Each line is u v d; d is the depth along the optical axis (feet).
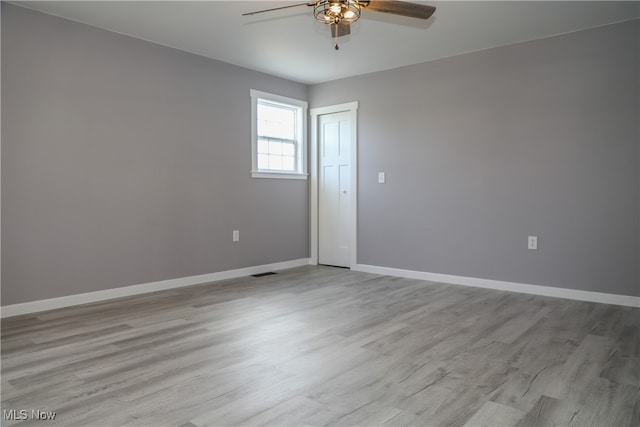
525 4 11.00
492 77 14.35
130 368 7.94
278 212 18.15
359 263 17.88
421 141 15.99
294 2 10.95
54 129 11.80
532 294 13.67
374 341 9.38
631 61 12.00
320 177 19.25
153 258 14.02
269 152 17.98
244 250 16.81
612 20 12.06
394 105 16.67
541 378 7.55
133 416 6.26
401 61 15.83
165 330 10.11
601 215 12.54
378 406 6.57
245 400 6.74
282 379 7.49
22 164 11.27
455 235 15.30
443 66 15.40
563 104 13.08
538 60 13.48
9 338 9.52
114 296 13.11
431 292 13.99
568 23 12.26
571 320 10.87
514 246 14.07
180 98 14.64
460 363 8.20
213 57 15.43
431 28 12.62
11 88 11.05
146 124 13.75
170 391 7.03
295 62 15.98
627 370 7.88
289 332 9.97
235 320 10.90
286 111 18.71
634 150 12.00
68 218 12.11
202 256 15.40
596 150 12.57
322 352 8.75
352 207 17.98
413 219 16.30
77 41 12.20
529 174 13.73
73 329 10.15
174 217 14.53
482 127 14.61
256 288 14.56
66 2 10.97
